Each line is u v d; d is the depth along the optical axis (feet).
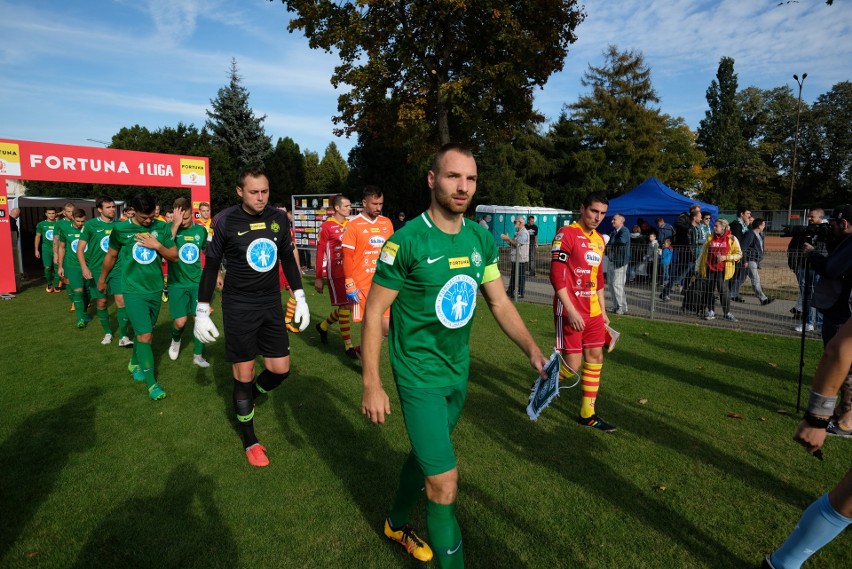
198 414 14.79
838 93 186.91
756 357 21.07
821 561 8.64
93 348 22.36
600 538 9.15
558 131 142.61
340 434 13.48
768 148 184.96
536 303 36.42
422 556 8.47
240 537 9.12
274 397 16.26
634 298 37.60
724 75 162.30
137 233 15.40
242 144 124.77
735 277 29.66
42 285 44.34
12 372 18.72
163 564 8.39
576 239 13.66
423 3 50.21
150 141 105.29
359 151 109.81
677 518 9.77
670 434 13.55
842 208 13.75
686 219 37.88
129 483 10.94
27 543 8.87
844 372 6.21
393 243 7.16
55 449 12.48
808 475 11.43
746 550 8.86
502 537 9.16
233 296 11.94
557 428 13.92
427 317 7.30
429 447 7.19
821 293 13.44
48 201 65.00
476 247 7.64
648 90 137.18
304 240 56.03
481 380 17.97
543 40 54.80
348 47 50.83
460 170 6.83
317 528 9.41
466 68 55.67
